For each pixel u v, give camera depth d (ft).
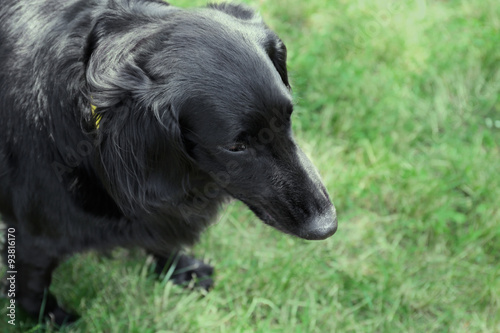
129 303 10.98
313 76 14.71
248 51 7.30
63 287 11.05
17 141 8.04
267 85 7.24
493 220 12.30
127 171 7.45
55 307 10.62
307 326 10.80
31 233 8.86
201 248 12.02
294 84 13.78
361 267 11.87
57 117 7.70
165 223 9.18
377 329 11.03
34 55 7.87
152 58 7.19
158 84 7.15
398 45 15.89
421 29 16.66
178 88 7.14
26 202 8.41
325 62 15.31
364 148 13.69
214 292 11.26
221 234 12.12
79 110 7.55
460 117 14.67
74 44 7.67
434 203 12.56
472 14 17.31
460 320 11.17
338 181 12.81
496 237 12.06
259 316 11.03
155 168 7.57
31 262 9.47
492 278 11.48
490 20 17.07
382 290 11.35
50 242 8.89
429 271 11.78
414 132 14.11
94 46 7.51
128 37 7.40
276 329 10.80
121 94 7.06
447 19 17.15
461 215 12.41
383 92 14.71
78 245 8.91
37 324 10.62
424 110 14.62
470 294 11.46
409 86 15.23
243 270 11.77
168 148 7.41
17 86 7.91
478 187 12.85
